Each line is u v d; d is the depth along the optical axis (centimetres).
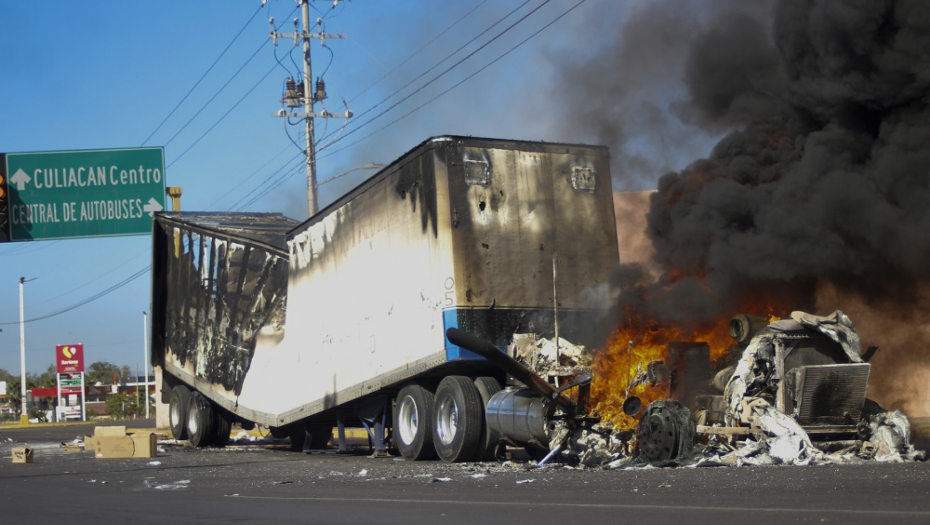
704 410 1270
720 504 771
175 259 2617
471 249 1520
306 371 2014
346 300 1844
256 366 2250
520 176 1576
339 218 1873
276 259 2216
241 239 2341
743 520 675
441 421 1579
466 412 1519
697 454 1201
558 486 1026
